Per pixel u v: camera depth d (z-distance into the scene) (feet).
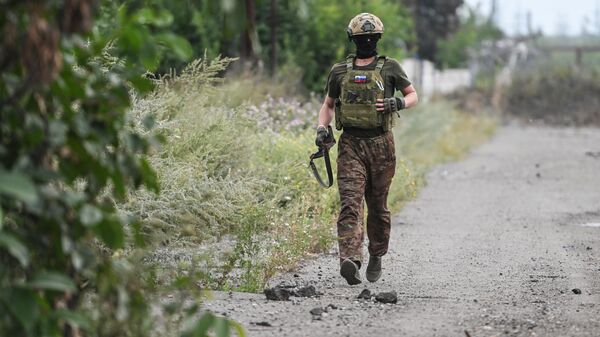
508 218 89.30
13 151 27.40
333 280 57.36
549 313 47.73
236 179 68.64
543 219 88.74
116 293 29.04
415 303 50.26
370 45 55.31
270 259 57.21
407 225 83.87
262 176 77.41
